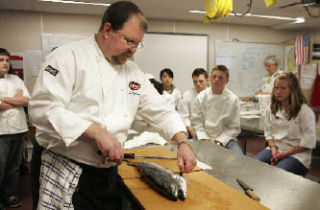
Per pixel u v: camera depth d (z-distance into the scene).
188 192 1.08
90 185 1.03
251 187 1.18
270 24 5.37
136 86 1.12
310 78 5.47
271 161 2.17
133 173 1.30
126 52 0.96
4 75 2.52
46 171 1.00
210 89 2.43
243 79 5.53
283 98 2.14
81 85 0.95
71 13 4.31
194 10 4.16
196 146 1.91
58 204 0.97
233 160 1.58
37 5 3.78
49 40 4.25
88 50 0.99
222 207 0.95
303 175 2.07
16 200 2.54
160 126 1.21
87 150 0.98
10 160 2.52
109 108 1.00
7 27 4.04
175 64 4.97
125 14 0.90
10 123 2.39
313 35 5.82
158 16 4.60
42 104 0.87
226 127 2.42
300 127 2.11
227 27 5.28
